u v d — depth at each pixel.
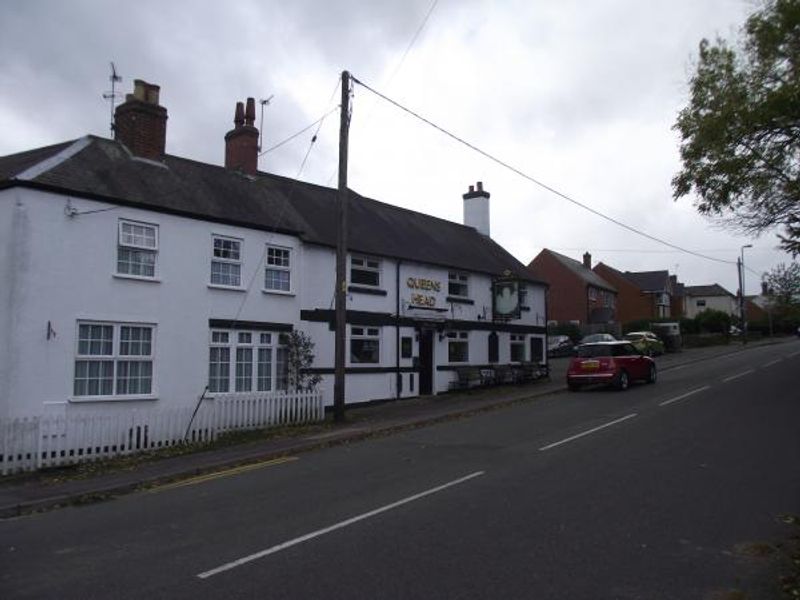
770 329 74.94
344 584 5.90
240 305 18.53
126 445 14.44
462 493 9.20
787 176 20.61
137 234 16.47
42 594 5.96
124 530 8.20
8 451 12.62
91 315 15.30
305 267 20.53
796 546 6.68
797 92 18.39
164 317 16.73
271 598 5.64
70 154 16.31
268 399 17.53
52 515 9.47
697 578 5.91
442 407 20.58
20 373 14.04
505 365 27.97
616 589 5.67
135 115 18.44
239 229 18.69
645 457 11.38
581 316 61.50
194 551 7.08
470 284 27.11
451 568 6.23
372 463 11.97
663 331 48.12
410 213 29.30
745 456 11.23
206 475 12.06
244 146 22.33
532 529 7.42
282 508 8.84
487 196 34.06
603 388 24.80
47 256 14.62
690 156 21.53
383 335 22.77
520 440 13.78
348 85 18.12
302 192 23.72
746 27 20.48
